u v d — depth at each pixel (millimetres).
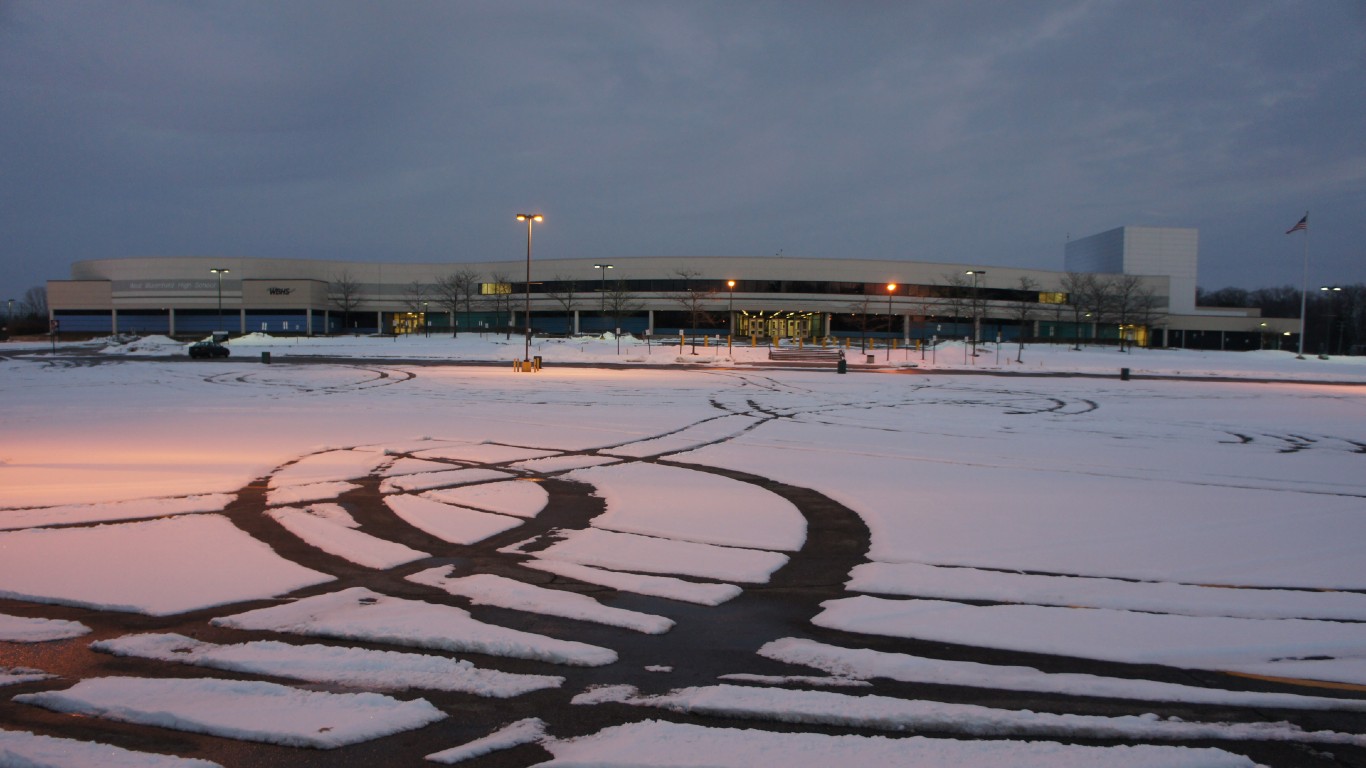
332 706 5191
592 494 12430
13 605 7176
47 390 31453
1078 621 7055
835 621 7027
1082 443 19031
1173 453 17562
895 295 98188
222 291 100188
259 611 7031
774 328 99312
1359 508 11906
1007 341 95000
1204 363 62469
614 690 5551
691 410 25391
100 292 101312
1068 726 5059
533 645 6309
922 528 10484
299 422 21281
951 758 4602
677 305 97188
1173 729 5047
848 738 4836
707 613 7223
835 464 15531
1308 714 5301
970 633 6738
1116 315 98562
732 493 12609
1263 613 7309
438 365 50656
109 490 12188
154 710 5082
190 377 38875
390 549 9195
